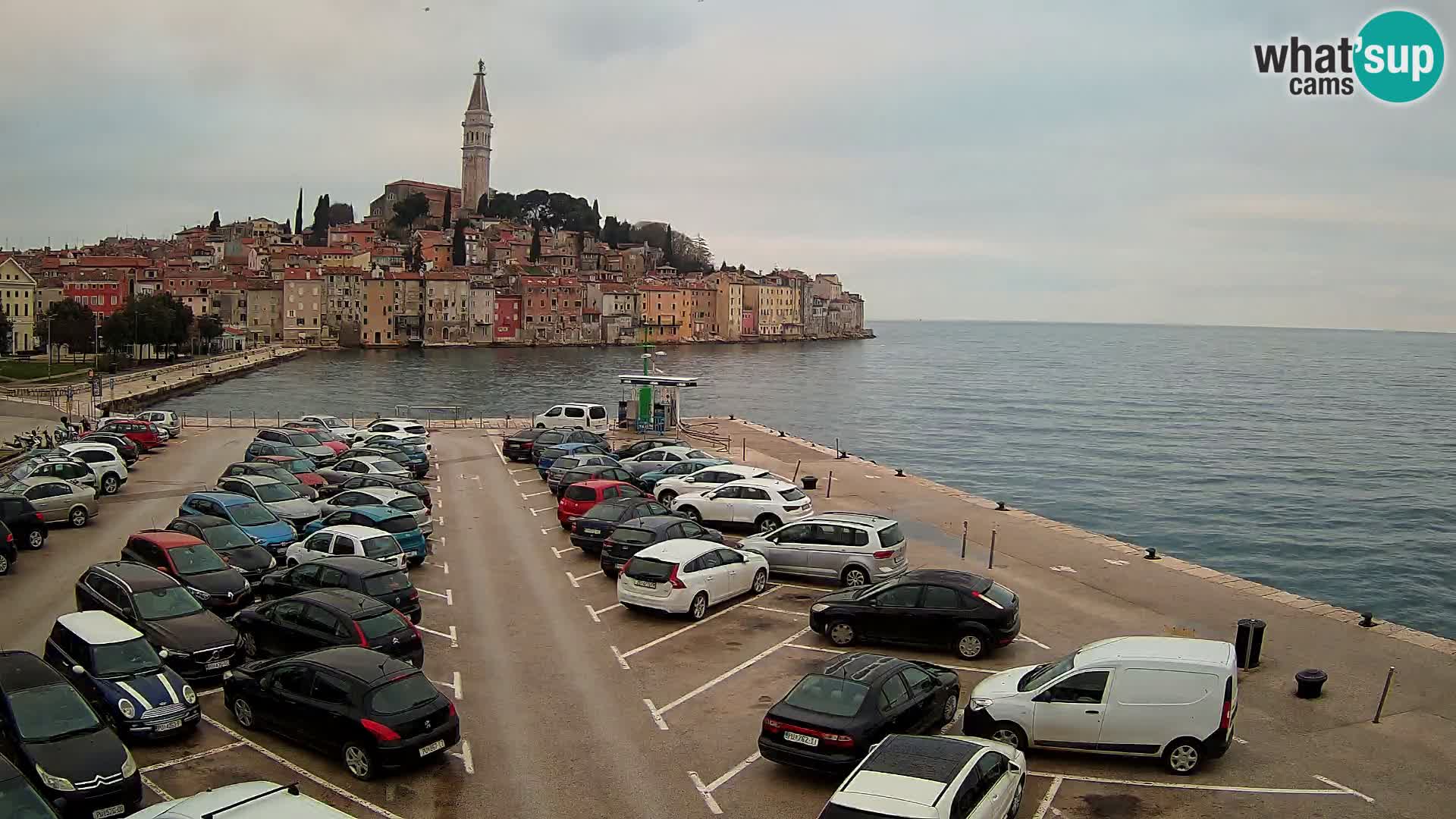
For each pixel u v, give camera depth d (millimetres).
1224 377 198250
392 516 27672
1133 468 80312
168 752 16172
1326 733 16891
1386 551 53281
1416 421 119125
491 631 22672
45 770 13672
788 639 22078
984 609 20375
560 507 33000
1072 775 15344
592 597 25469
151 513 34875
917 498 38906
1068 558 29234
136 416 55344
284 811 11188
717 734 17109
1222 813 14156
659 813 14367
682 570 23344
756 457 50000
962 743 13383
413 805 14531
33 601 23875
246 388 128625
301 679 16250
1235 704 17703
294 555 25953
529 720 17672
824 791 15055
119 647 17172
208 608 21078
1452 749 16281
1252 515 62375
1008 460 83688
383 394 125688
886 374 190250
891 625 21000
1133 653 15945
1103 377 193625
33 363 132375
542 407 110438
